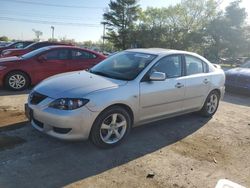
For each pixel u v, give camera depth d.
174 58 5.84
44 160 4.25
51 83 4.85
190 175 4.17
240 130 6.24
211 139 5.59
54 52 9.23
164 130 5.85
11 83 8.51
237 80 10.20
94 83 4.76
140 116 5.14
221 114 7.38
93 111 4.39
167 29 58.47
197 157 4.75
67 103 4.31
